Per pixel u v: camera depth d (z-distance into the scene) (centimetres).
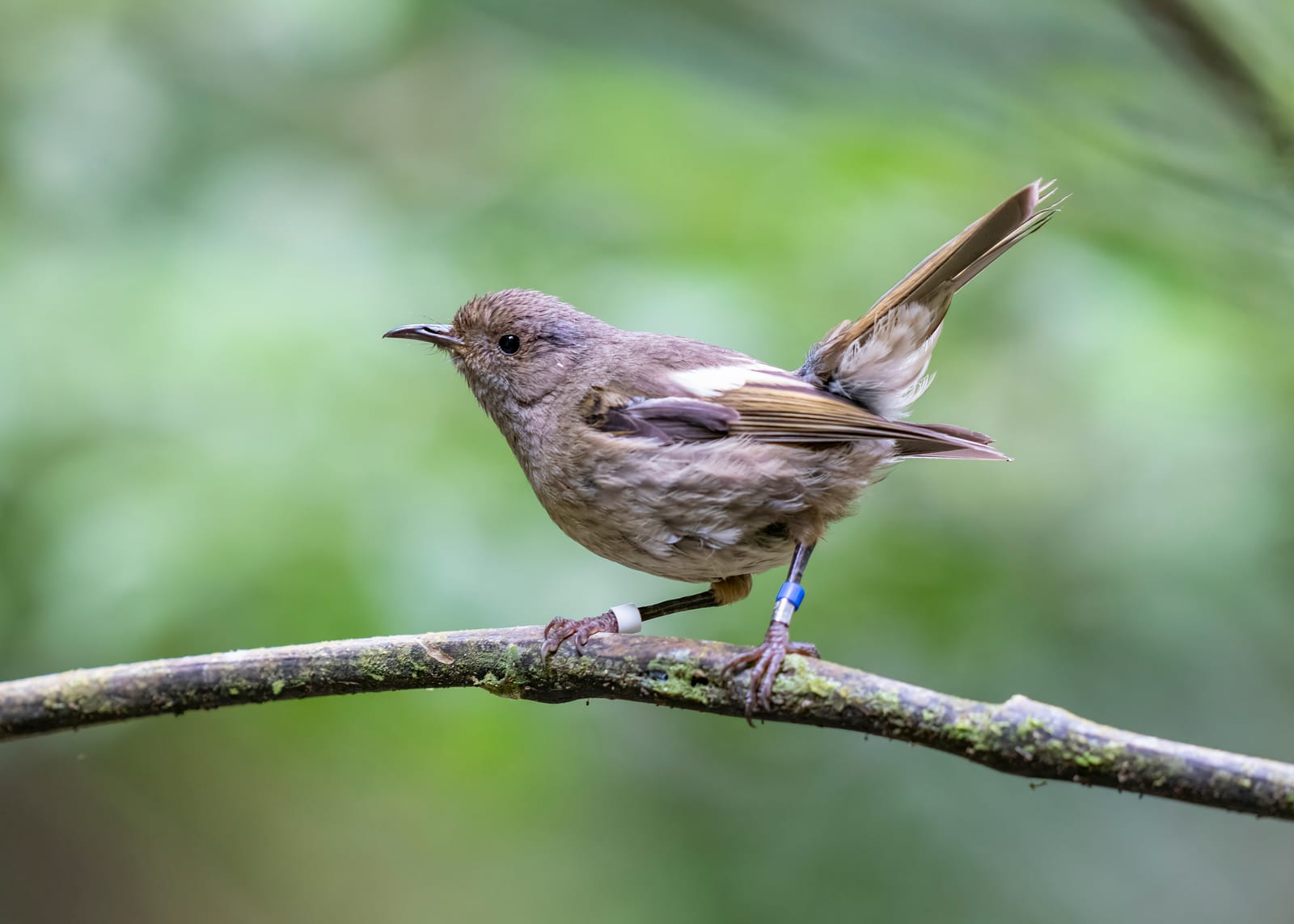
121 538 969
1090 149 1048
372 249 1195
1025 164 1094
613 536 803
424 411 1073
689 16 1039
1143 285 1133
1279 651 1109
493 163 1345
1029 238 1218
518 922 1209
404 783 1212
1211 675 1108
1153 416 1125
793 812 1120
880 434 766
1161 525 1131
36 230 1162
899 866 1091
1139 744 572
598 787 1126
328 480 1007
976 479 1206
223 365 1059
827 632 1090
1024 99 1021
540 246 1223
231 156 1277
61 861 1411
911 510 1194
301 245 1188
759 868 1098
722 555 791
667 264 1148
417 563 968
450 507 1006
